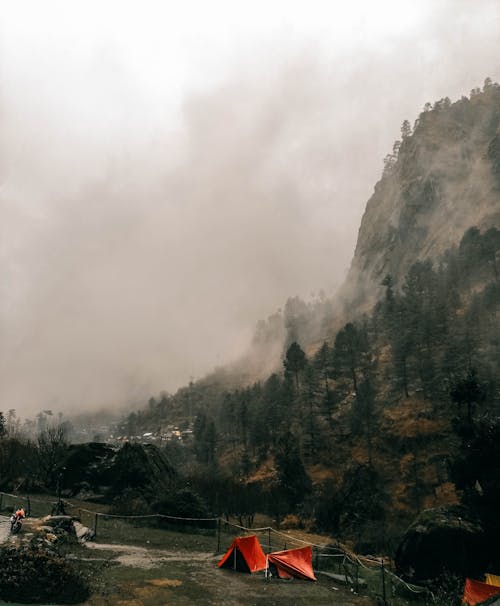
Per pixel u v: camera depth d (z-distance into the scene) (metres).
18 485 39.50
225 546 25.30
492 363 96.62
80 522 26.80
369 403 107.06
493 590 19.70
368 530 52.56
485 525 27.55
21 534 20.02
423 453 88.75
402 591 20.50
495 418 36.56
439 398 99.00
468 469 33.41
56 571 14.96
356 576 19.73
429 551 26.22
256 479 99.31
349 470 88.56
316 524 61.19
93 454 45.09
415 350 117.56
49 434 50.09
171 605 14.95
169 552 22.69
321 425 115.94
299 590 17.89
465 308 133.75
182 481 46.31
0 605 13.45
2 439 50.59
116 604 14.67
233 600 16.00
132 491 40.50
